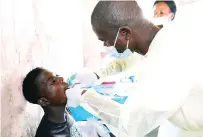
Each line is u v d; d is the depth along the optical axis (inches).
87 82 47.9
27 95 34.9
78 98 37.1
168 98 26.3
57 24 49.6
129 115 28.0
